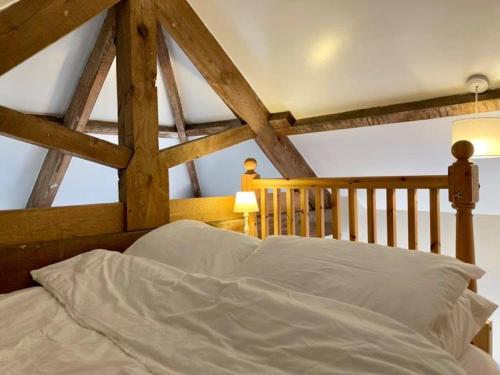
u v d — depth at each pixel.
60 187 3.83
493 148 1.90
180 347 1.04
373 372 0.84
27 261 1.79
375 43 2.20
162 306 1.26
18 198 3.66
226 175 4.33
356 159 3.27
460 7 1.81
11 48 1.79
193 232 1.86
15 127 1.78
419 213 3.40
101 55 2.58
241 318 1.10
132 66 2.14
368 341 0.92
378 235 3.67
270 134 3.19
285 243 1.53
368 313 1.04
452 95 2.29
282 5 2.21
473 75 2.10
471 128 1.93
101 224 2.04
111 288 1.42
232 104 2.90
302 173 3.56
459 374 0.83
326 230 3.79
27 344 1.10
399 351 0.88
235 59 2.77
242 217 2.84
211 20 2.53
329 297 1.18
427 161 2.90
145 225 2.21
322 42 2.34
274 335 1.01
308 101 2.90
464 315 1.22
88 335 1.16
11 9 1.78
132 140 2.15
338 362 0.89
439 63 2.14
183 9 2.43
